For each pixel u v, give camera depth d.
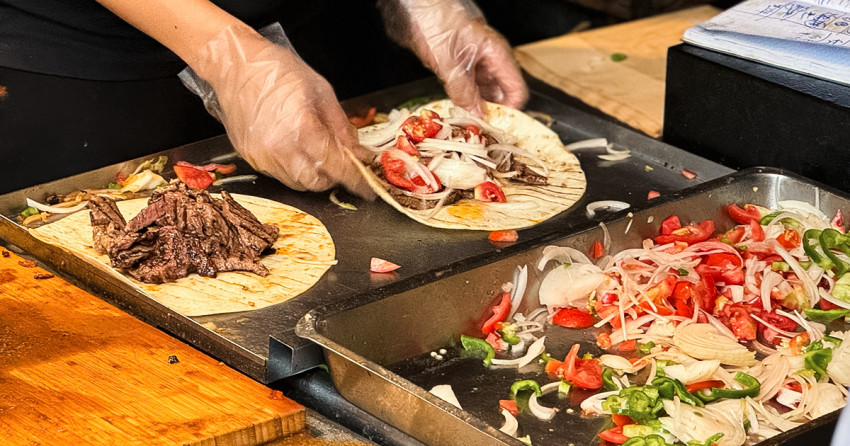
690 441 1.40
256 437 1.39
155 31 2.05
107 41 2.32
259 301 1.72
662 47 2.84
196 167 2.19
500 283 1.71
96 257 1.83
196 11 2.04
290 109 2.02
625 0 3.61
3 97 2.29
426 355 1.64
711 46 2.21
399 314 1.60
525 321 1.73
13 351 1.54
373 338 1.58
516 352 1.65
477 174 2.10
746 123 2.14
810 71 2.06
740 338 1.69
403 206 2.05
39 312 1.65
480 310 1.70
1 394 1.44
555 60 2.77
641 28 2.97
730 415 1.44
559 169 2.22
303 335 1.48
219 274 1.81
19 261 1.82
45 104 2.34
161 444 1.33
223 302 1.71
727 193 1.97
